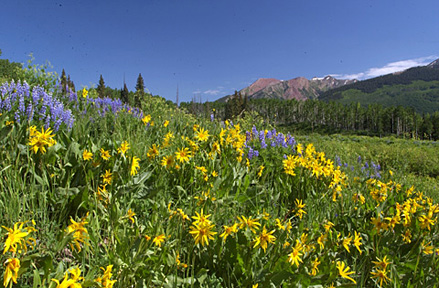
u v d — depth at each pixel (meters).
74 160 2.64
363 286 2.24
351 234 2.57
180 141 4.25
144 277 1.67
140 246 1.66
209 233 1.57
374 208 3.03
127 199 2.62
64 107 4.67
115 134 3.93
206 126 6.13
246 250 1.88
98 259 1.82
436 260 2.36
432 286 2.10
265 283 1.78
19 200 2.04
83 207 2.27
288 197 3.53
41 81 7.00
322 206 3.39
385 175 6.66
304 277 1.77
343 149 10.05
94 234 1.80
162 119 6.02
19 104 3.54
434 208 2.50
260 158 4.68
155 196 2.72
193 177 3.07
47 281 1.39
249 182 3.33
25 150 2.50
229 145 3.83
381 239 2.53
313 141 11.44
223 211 2.63
